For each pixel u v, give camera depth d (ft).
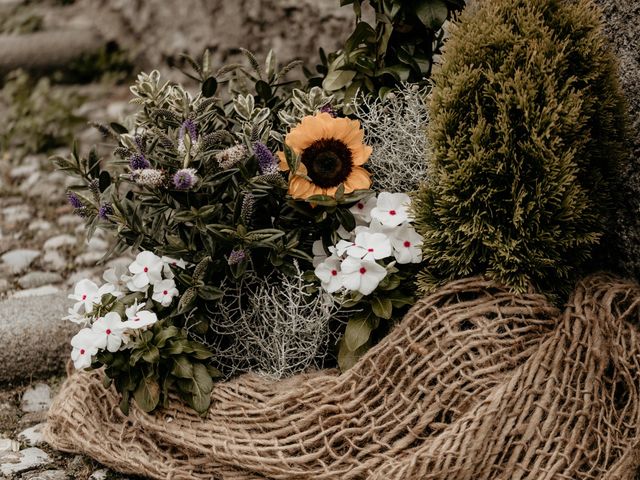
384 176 4.47
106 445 4.18
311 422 3.92
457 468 3.65
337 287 4.11
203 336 4.36
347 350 4.14
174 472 4.04
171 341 4.11
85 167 4.51
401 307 4.17
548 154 3.84
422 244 4.08
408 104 4.44
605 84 4.02
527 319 3.92
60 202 6.74
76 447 4.34
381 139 4.45
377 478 3.71
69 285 5.76
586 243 4.03
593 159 4.09
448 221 3.99
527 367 3.78
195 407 4.06
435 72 4.09
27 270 5.91
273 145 4.50
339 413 3.90
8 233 6.34
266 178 4.12
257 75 5.11
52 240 6.24
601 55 3.98
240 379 4.16
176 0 8.46
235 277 4.12
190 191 4.12
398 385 3.87
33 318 5.08
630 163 4.17
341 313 4.32
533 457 3.72
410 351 3.90
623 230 4.25
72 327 5.06
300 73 6.81
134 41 9.43
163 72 8.84
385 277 4.12
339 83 4.69
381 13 4.57
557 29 4.00
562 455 3.69
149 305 4.23
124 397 4.14
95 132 7.84
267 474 3.90
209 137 4.14
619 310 3.98
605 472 3.71
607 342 3.89
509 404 3.71
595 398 3.78
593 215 3.99
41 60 9.22
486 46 3.97
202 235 4.16
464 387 3.81
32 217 6.55
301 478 3.85
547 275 4.04
